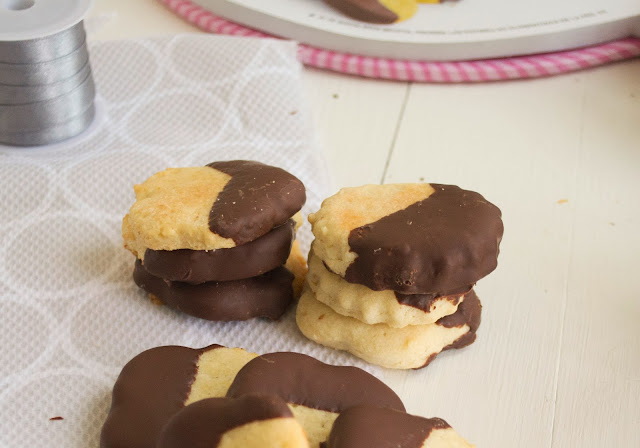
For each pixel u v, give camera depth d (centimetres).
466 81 42
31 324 31
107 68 40
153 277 31
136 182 35
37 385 29
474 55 42
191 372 28
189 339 30
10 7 36
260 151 37
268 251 30
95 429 28
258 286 31
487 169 37
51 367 30
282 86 40
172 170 31
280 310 31
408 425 26
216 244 29
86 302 31
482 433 28
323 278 30
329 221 29
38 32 34
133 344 30
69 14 35
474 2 43
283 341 31
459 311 30
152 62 41
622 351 31
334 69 42
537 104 41
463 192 30
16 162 36
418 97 41
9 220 34
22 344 30
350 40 41
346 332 30
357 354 30
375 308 29
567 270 33
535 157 38
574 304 32
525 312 32
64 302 31
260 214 29
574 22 42
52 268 32
